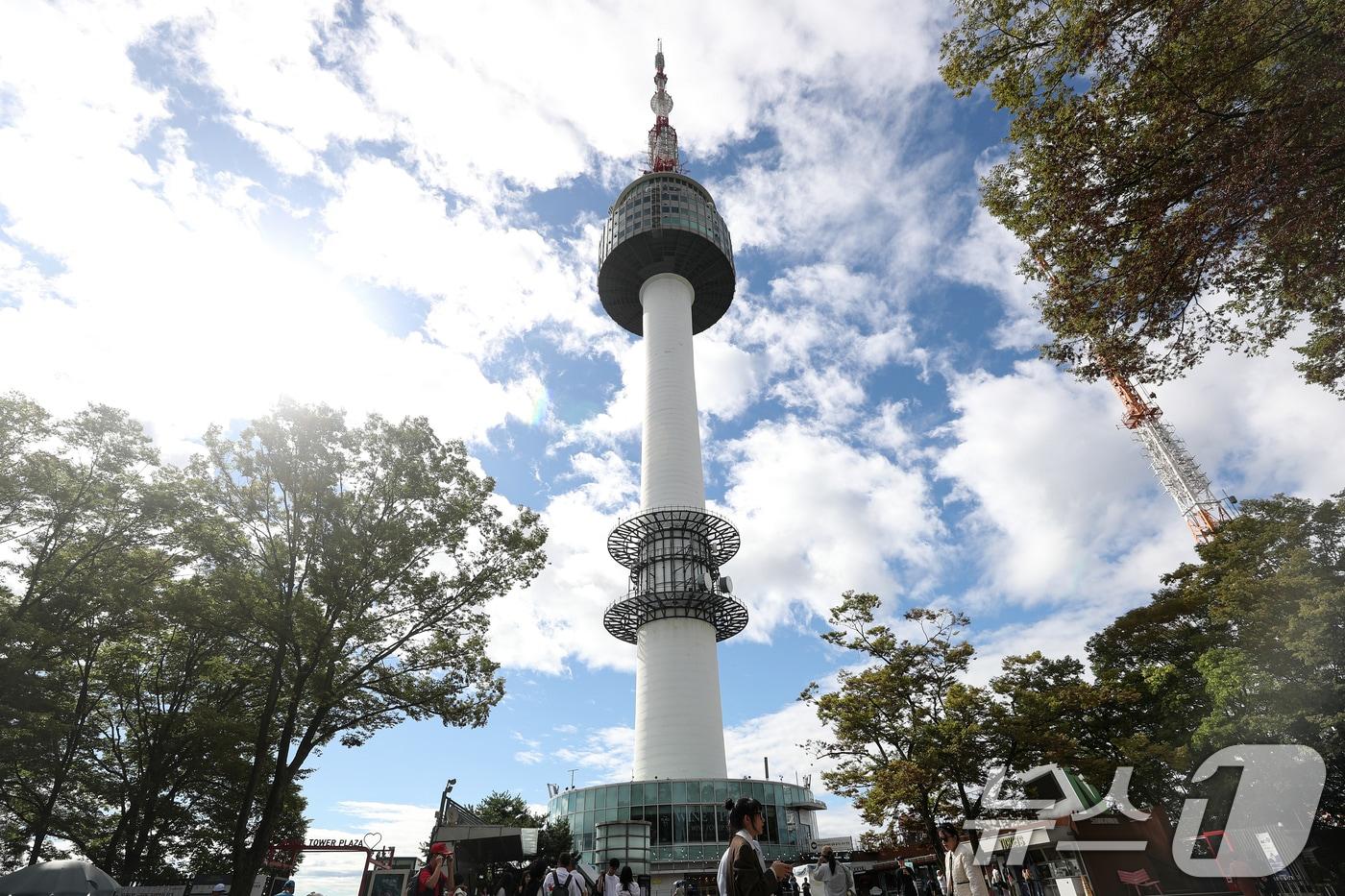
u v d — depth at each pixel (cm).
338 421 2580
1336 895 2470
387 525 2514
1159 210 1241
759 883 586
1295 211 1117
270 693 2333
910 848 3856
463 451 2859
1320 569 2838
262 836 2123
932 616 3231
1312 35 1087
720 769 5322
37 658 2353
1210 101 1185
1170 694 3453
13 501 2480
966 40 1388
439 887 1495
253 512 2414
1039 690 3550
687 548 6031
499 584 2702
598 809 4891
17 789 2905
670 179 8488
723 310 8631
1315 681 2573
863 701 3002
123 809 3250
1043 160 1371
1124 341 1419
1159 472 8794
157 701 3294
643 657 5778
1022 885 2331
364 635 2478
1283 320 1386
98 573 2611
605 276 8188
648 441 6869
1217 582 3509
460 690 2638
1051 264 1455
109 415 2759
